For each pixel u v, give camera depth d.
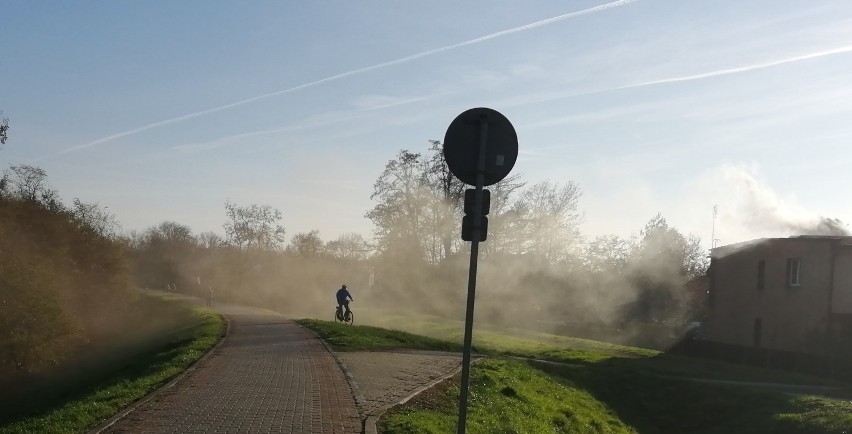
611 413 21.67
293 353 21.38
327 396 13.53
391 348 24.66
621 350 38.56
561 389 21.38
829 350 38.03
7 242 38.53
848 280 38.12
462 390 8.59
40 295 35.56
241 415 11.62
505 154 8.81
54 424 11.15
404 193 55.12
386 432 10.47
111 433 10.33
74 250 50.16
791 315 40.62
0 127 37.19
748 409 23.30
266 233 85.38
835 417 20.31
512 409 14.68
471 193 8.77
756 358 36.19
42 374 35.62
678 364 33.84
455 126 8.85
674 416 23.48
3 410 24.56
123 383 16.00
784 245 41.47
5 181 48.78
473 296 8.66
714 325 47.06
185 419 11.30
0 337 33.56
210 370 17.23
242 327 32.38
